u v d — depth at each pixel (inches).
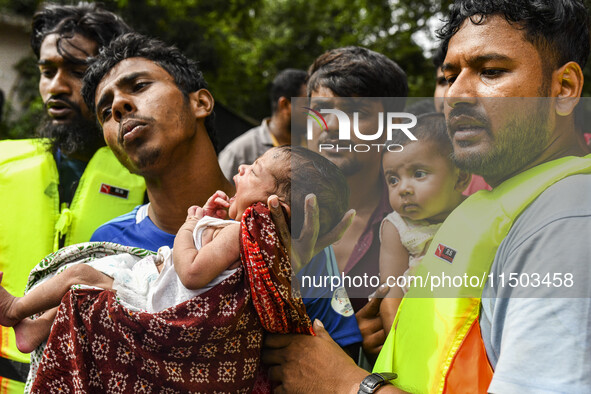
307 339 69.7
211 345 65.4
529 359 56.2
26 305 70.9
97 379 66.6
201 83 84.5
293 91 169.0
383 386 64.4
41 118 106.3
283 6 509.7
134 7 368.5
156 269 72.4
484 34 63.1
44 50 100.1
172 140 78.2
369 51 99.2
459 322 63.7
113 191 98.0
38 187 96.3
